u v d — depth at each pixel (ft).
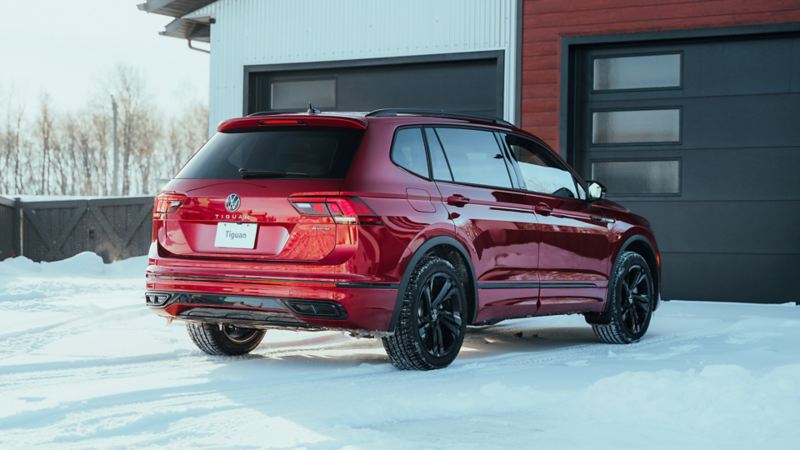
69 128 191.72
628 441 13.25
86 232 59.72
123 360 20.29
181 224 19.30
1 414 14.21
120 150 191.01
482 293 20.74
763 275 36.50
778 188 36.32
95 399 15.57
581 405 15.51
